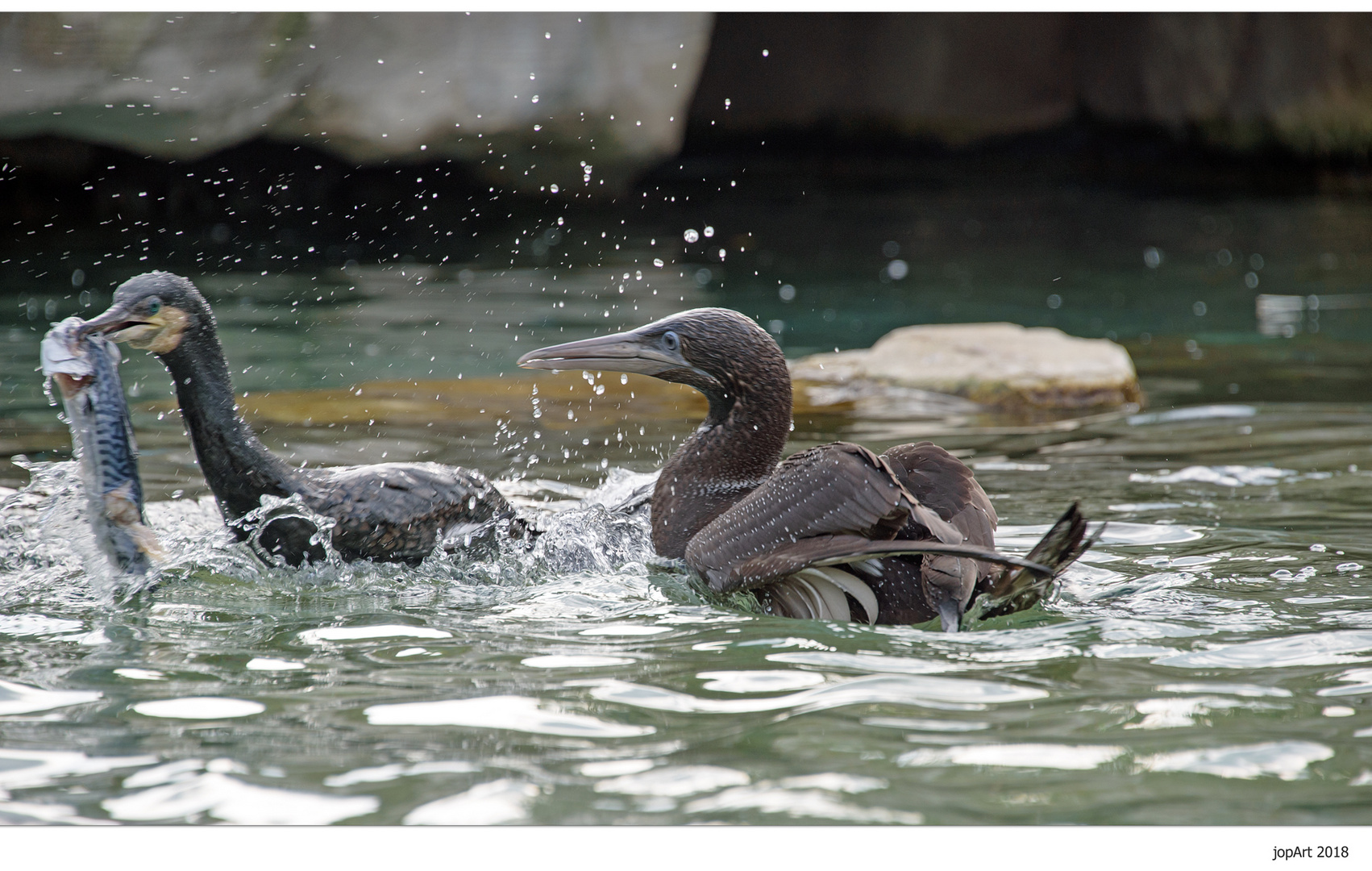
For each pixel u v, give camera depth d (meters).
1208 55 38.41
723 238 27.84
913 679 6.21
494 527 8.93
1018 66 42.47
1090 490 10.34
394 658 6.62
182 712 5.82
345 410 13.14
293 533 8.37
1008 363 14.70
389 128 26.66
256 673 6.38
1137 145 40.69
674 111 30.23
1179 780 5.04
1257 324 19.20
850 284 22.78
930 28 43.00
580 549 8.85
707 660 6.56
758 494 7.87
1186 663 6.42
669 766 5.18
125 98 23.86
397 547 8.55
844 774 5.09
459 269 22.73
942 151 43.44
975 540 7.48
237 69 24.73
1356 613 7.23
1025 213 32.19
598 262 24.16
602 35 28.50
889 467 7.35
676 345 8.88
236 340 16.55
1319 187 35.94
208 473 8.39
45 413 12.30
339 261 23.12
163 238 24.28
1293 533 8.98
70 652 6.70
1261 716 5.68
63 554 8.36
